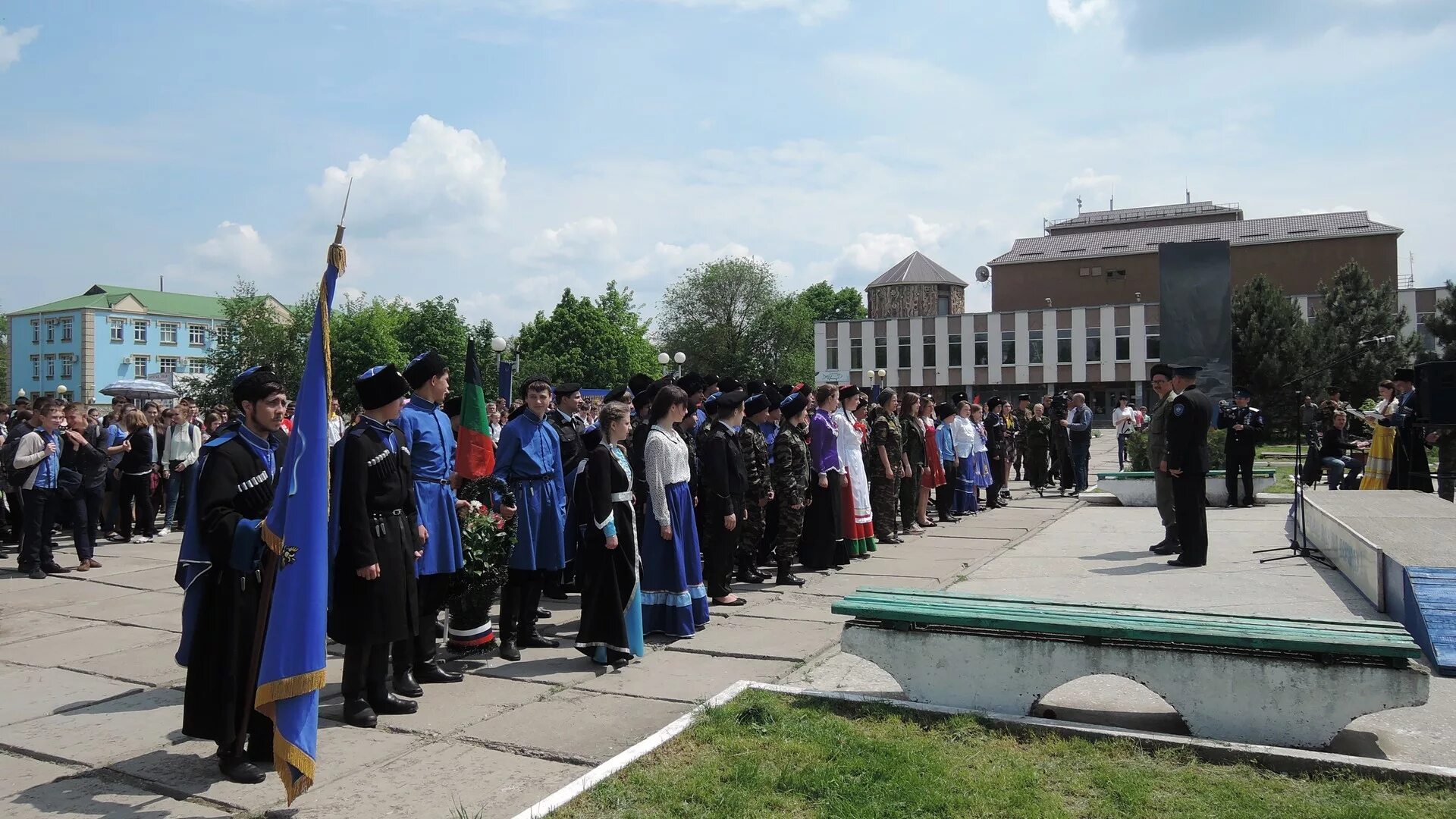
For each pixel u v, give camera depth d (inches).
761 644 269.1
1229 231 2760.8
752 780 162.4
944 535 510.3
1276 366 1537.9
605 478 244.2
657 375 2842.0
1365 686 173.0
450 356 2465.6
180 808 161.5
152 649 277.9
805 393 386.0
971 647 199.8
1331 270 2556.6
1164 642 183.3
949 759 172.4
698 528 346.3
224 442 177.5
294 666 157.6
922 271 2997.0
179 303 3472.0
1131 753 175.3
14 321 3344.0
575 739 191.6
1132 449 684.7
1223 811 148.2
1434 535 311.3
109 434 529.0
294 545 161.3
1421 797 153.3
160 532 558.6
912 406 536.1
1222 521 534.0
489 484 272.4
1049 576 370.6
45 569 409.4
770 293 2901.1
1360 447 617.9
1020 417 895.1
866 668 244.1
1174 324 729.0
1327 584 333.4
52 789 170.4
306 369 167.6
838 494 396.5
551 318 2536.9
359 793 165.2
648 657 257.0
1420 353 1681.8
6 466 468.4
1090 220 3184.1
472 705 214.8
